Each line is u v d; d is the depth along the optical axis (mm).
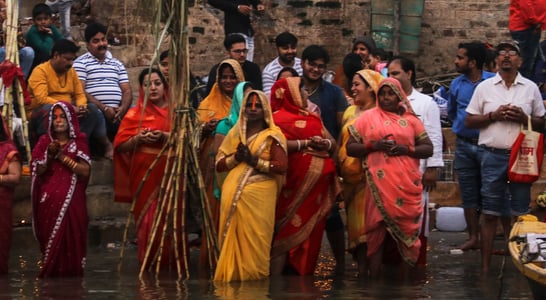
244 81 13562
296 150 12742
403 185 12547
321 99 13828
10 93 15539
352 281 12414
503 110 13312
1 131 13250
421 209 12680
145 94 12797
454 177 17875
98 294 11391
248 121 12570
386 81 12711
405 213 12531
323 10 22125
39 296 11289
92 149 17297
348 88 15195
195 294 11352
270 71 16203
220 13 21766
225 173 12828
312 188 12797
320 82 13914
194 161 13086
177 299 11031
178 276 12734
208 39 21719
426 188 13766
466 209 15125
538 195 16203
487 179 13445
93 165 16734
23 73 17188
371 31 22031
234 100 12891
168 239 13125
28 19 19484
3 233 13047
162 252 13125
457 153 15094
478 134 14875
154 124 13445
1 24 17000
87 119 16797
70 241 12922
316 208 12828
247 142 12445
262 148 12352
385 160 12586
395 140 12562
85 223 13117
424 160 13766
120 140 13555
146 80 13531
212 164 13305
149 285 12023
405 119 12711
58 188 12992
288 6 22078
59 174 13062
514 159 13117
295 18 22078
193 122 13125
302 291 11594
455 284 12234
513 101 13438
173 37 13086
